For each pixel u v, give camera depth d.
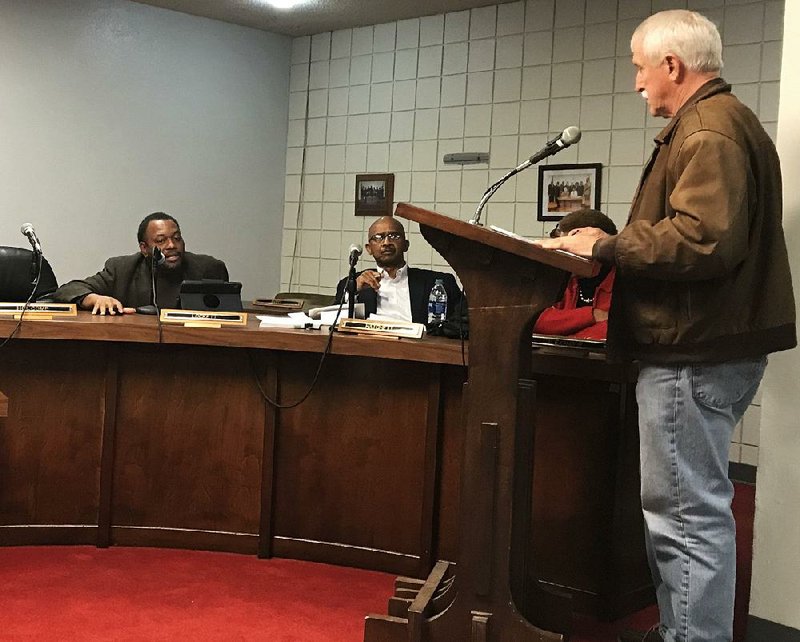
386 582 2.69
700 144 1.68
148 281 3.69
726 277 1.71
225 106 5.70
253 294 5.93
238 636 2.25
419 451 2.73
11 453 2.87
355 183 5.64
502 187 5.02
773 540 2.18
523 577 1.94
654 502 1.82
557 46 4.79
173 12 5.44
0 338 2.70
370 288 3.98
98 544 2.92
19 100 4.97
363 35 5.59
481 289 1.87
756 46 4.15
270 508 2.86
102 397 2.92
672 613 1.86
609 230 2.88
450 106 5.22
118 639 2.20
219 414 2.91
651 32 1.85
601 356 2.34
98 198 5.27
